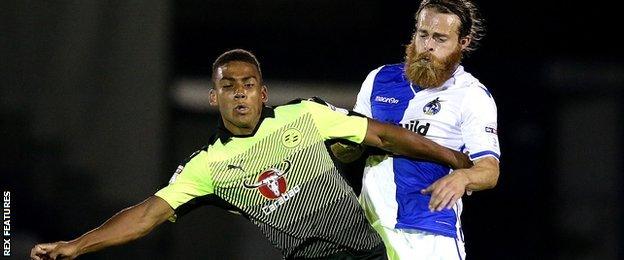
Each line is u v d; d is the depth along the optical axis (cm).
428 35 1770
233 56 1631
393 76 1848
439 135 1784
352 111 1702
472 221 3534
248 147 1627
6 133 3422
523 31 3597
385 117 1823
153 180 3494
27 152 3428
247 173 1628
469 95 1784
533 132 3559
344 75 3653
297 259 1720
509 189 3538
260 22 3634
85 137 3469
